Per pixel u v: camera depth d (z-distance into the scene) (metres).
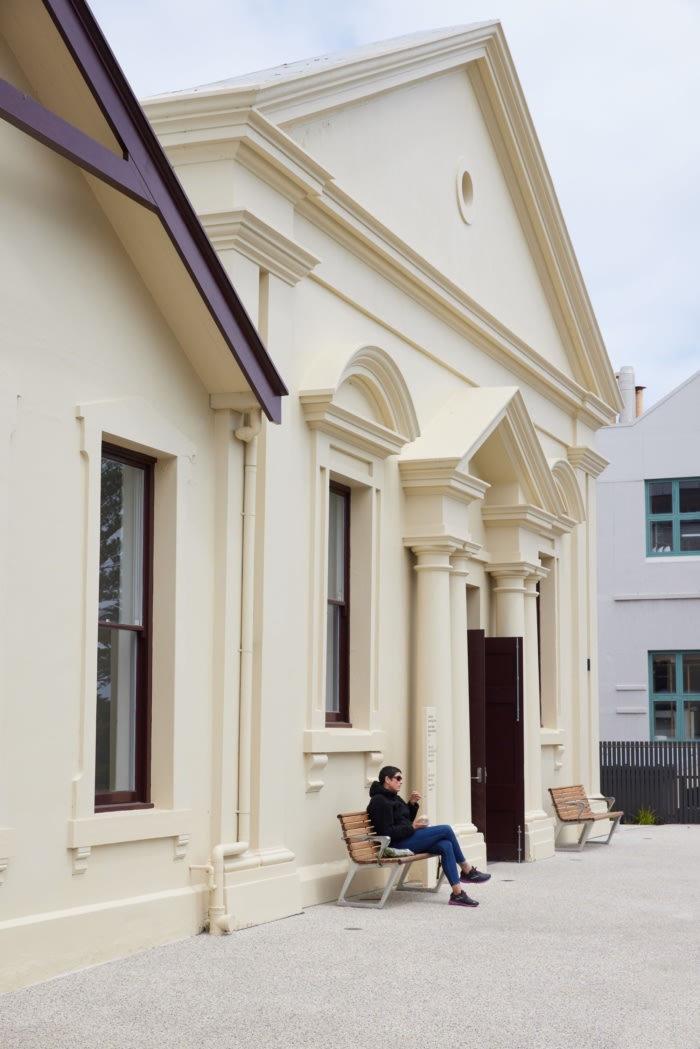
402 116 14.76
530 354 18.58
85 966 8.52
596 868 15.96
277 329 11.34
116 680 9.64
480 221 17.19
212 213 10.70
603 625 31.38
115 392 9.27
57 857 8.38
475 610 17.06
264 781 10.79
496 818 16.69
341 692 13.27
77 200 8.88
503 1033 7.10
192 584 10.20
